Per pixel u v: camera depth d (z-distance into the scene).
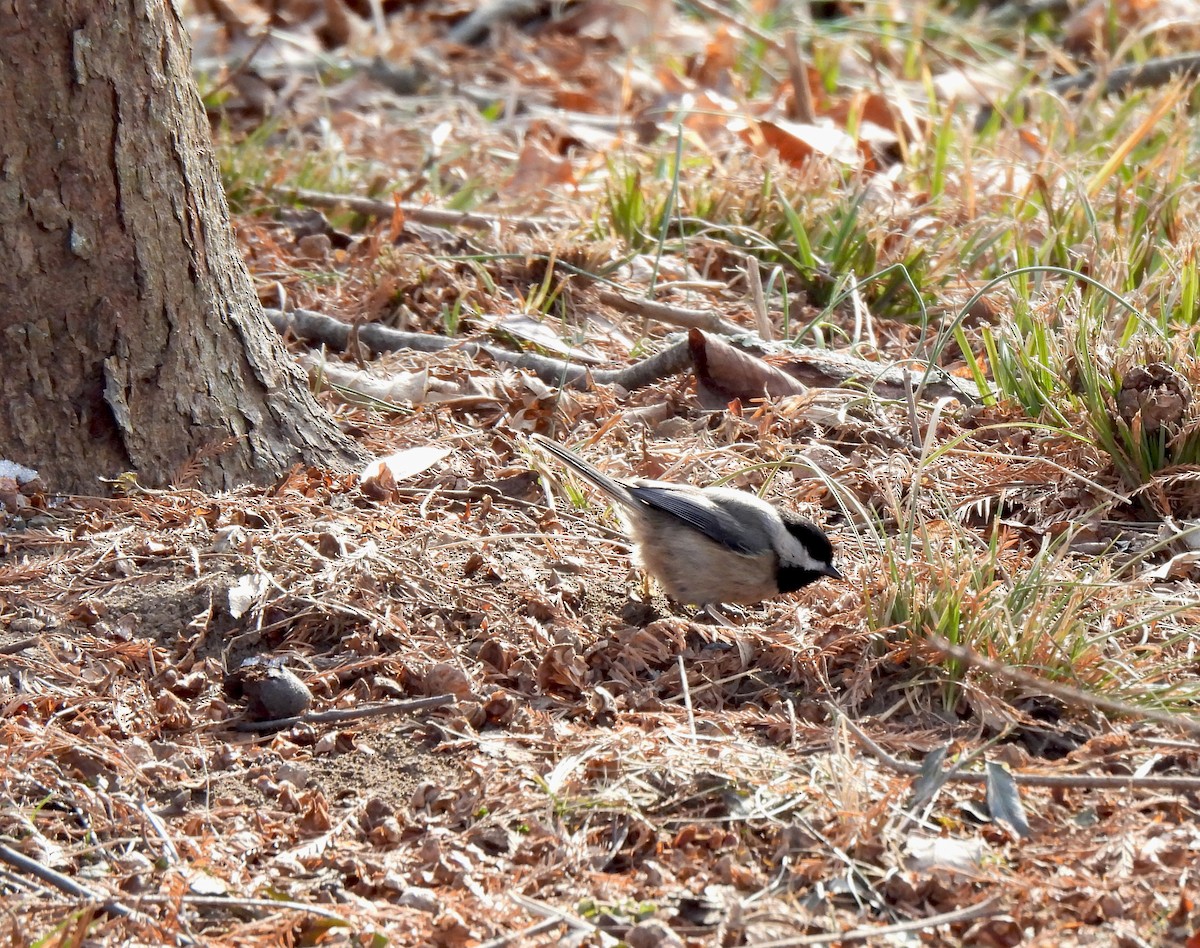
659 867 6.45
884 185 15.47
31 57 8.74
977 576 8.26
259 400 9.96
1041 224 14.41
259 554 8.83
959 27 22.64
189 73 9.62
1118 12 21.88
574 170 16.95
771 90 20.09
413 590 8.66
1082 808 6.77
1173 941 5.86
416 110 19.66
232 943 6.06
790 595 9.10
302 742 7.63
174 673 7.98
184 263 9.50
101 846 6.75
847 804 6.62
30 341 9.12
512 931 6.04
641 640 8.32
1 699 7.68
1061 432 10.08
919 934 5.99
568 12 23.16
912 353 12.61
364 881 6.51
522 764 7.23
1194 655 7.95
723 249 14.24
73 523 9.13
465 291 13.31
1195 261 11.76
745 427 11.09
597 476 8.98
